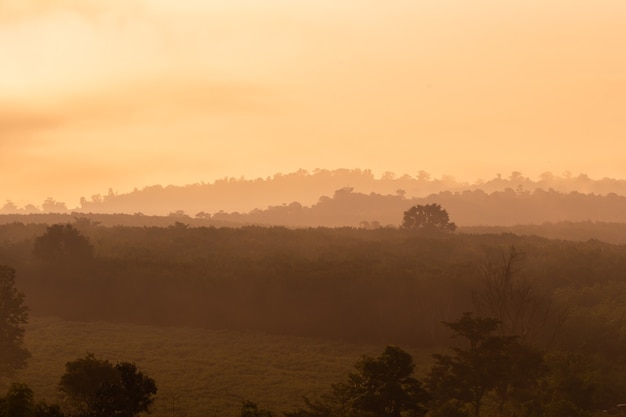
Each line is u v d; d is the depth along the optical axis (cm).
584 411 7888
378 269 15612
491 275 14600
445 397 7681
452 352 12656
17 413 5934
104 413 6378
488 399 8894
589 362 10038
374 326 14062
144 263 16325
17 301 10062
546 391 8456
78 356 11931
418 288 14225
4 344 9962
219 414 9012
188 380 10631
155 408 9200
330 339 13962
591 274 16350
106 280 15512
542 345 12094
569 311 13150
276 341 13600
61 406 8175
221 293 15000
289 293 14725
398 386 6669
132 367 6525
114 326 14400
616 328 12669
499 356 7744
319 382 10662
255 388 10294
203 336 13788
